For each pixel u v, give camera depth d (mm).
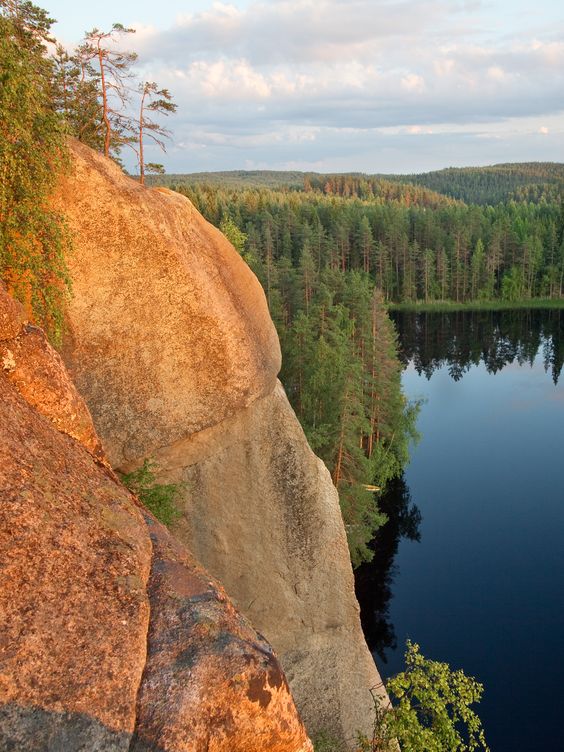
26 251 10664
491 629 28703
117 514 7777
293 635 16141
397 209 140250
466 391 68188
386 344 46812
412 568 33938
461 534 37406
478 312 114500
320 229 118250
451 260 127062
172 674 6082
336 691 16266
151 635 6473
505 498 42000
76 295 12766
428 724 13000
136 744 5555
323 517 16844
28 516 6641
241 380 15062
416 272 129000
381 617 29797
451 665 26516
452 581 32688
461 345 89375
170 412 14148
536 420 57844
